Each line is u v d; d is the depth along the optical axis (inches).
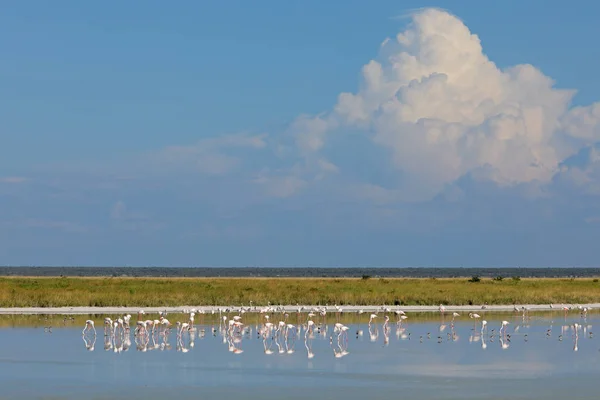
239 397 1910.7
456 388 2022.6
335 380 2119.8
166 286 6112.2
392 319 3774.6
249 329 3297.2
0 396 1924.2
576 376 2198.6
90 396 1924.2
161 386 2038.6
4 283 6387.8
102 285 6215.6
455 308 4463.6
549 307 4522.6
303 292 5216.5
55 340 2878.9
